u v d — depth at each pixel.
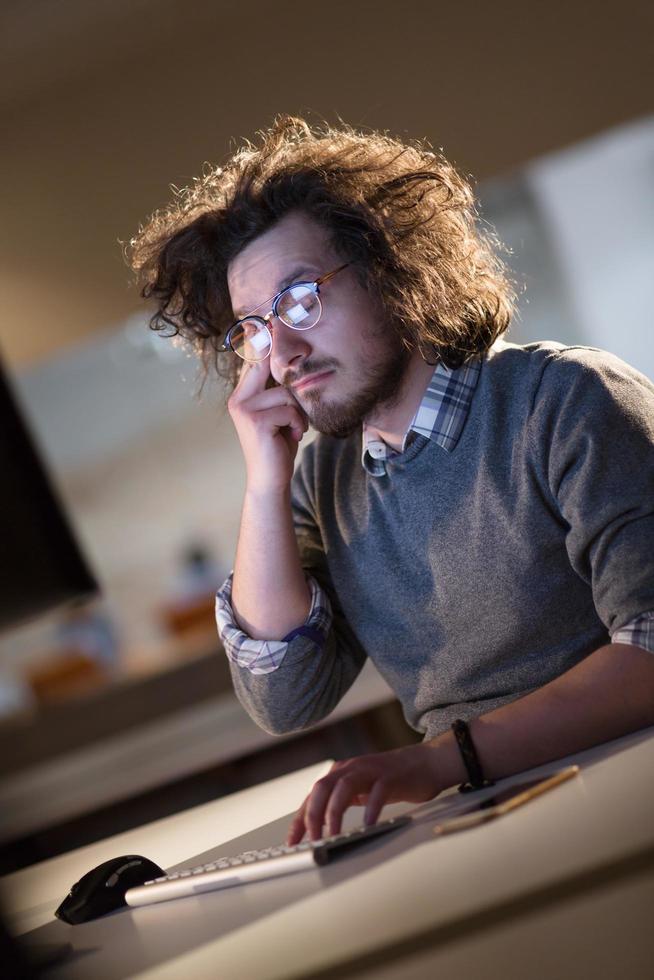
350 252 1.18
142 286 1.43
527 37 3.05
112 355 4.29
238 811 1.26
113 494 4.36
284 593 1.23
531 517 1.09
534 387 1.11
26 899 1.11
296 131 1.38
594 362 1.08
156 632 4.14
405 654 1.23
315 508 1.33
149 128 3.07
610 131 3.09
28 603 1.15
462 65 3.07
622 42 3.04
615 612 0.97
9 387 1.16
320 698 1.27
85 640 3.77
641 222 4.71
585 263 4.76
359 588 1.26
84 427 4.31
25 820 2.81
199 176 3.08
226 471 4.39
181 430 4.36
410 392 1.19
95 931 0.85
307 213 1.20
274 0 3.02
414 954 0.55
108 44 2.96
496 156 3.10
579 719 0.93
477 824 0.76
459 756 0.93
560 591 1.11
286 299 1.18
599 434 1.02
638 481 1.00
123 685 2.85
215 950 0.66
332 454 1.34
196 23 3.00
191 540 4.38
